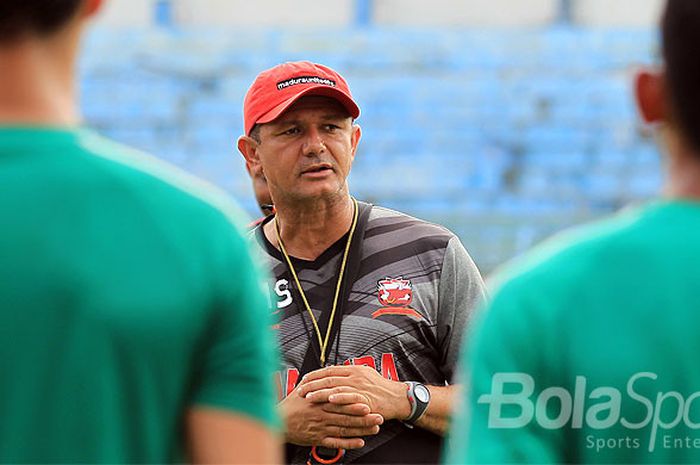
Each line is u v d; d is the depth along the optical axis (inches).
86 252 172.2
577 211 2085.4
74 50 187.3
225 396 180.5
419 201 2112.5
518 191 2117.4
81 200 174.9
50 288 169.9
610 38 2251.5
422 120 2185.0
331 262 438.6
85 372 169.6
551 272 191.3
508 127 2172.7
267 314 192.1
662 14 193.0
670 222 191.2
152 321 172.7
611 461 187.6
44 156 176.6
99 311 170.4
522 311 189.6
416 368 423.8
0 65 179.5
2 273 169.8
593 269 189.5
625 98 2182.6
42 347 169.6
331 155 435.5
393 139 2166.6
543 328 187.9
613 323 186.7
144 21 2301.9
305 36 2261.3
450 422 420.5
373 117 2190.0
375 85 2215.8
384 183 2122.3
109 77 2220.7
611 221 201.2
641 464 187.3
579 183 2110.0
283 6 2319.1
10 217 171.8
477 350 192.5
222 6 2311.8
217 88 2225.6
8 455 169.6
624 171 2124.8
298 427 414.9
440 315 428.8
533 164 2143.2
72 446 170.1
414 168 2137.1
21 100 179.5
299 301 436.5
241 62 2241.6
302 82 436.1
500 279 198.5
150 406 174.9
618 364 185.0
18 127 177.8
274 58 2249.0
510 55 2237.9
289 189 432.8
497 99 2198.6
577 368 186.2
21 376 169.6
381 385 413.1
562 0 2298.2
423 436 424.5
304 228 439.8
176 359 175.9
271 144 435.5
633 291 187.2
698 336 185.0
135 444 175.2
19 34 179.0
